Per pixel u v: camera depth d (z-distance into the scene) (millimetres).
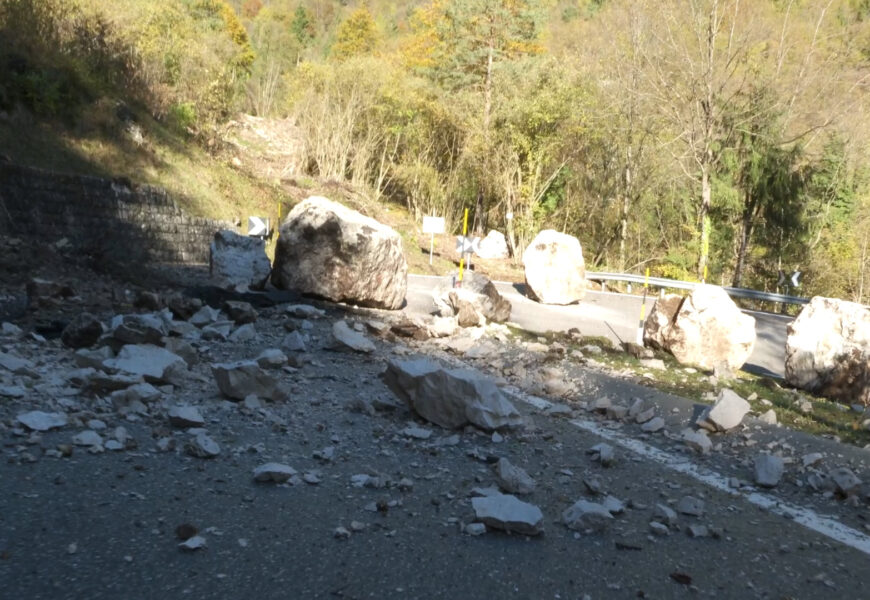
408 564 4000
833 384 11352
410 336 11914
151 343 8211
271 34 69938
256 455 5578
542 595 3779
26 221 19344
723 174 38844
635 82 38781
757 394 9938
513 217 39500
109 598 3408
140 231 22438
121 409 6230
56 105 24125
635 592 3898
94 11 29344
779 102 36312
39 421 5617
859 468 6594
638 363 11523
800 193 38906
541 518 4539
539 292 21453
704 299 12234
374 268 14742
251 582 3672
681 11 35438
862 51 36594
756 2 35938
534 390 8734
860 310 11523
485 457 5945
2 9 24562
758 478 5926
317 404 7172
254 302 13391
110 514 4293
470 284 15336
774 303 39812
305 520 4469
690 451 6762
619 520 4922
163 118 31203
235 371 6938
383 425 6660
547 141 38406
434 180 44156
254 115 56312
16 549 3770
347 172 43719
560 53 45969
